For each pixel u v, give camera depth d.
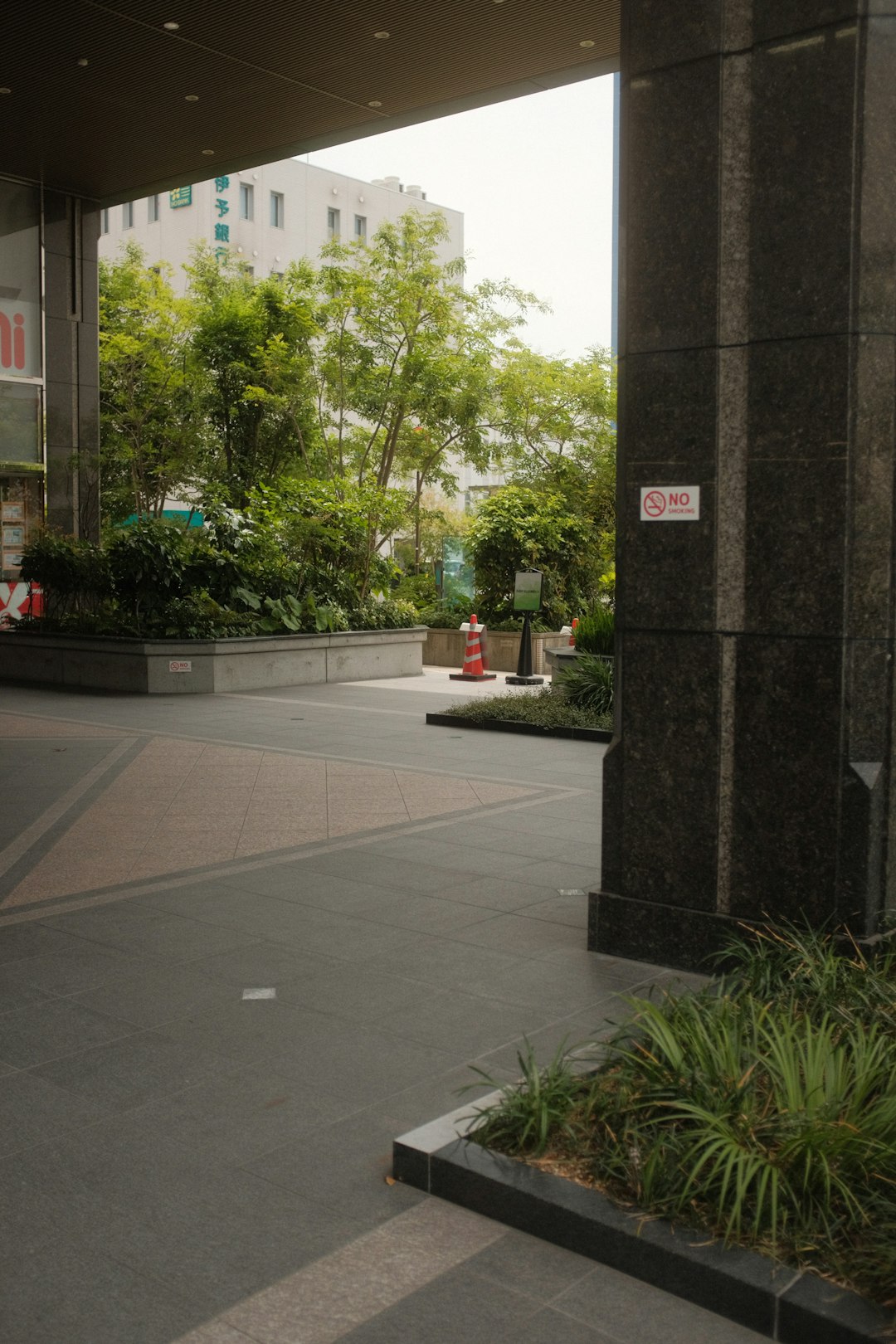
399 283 25.70
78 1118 4.16
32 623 19.80
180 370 29.72
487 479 42.91
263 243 51.81
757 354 5.32
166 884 7.25
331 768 11.31
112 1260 3.33
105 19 14.96
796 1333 2.96
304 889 7.15
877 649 5.21
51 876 7.44
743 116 5.30
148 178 22.19
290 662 18.70
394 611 21.08
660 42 5.47
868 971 4.67
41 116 18.70
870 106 4.97
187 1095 4.34
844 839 5.20
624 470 5.78
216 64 16.31
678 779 5.68
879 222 5.05
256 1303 3.14
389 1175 3.79
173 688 17.47
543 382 27.81
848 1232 3.21
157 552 18.42
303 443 27.56
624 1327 3.05
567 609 24.28
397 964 5.79
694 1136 3.48
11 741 12.91
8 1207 3.59
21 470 22.97
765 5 5.17
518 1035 4.89
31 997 5.33
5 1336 3.01
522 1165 3.60
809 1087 3.62
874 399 5.12
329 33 15.25
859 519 5.14
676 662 5.64
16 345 22.77
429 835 8.62
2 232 22.47
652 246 5.59
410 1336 3.02
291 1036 4.88
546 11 14.38
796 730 5.31
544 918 6.59
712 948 5.59
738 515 5.44
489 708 14.50
